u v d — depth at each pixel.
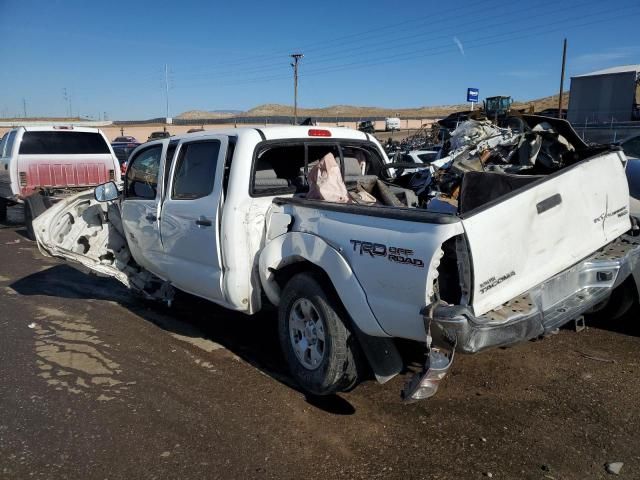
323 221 3.96
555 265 3.74
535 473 3.22
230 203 4.52
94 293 7.16
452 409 3.95
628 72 36.16
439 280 3.37
